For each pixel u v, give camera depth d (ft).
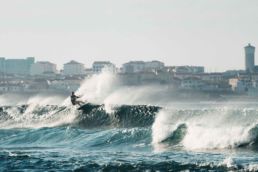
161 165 239.50
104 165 243.81
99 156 278.05
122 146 317.01
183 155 274.98
